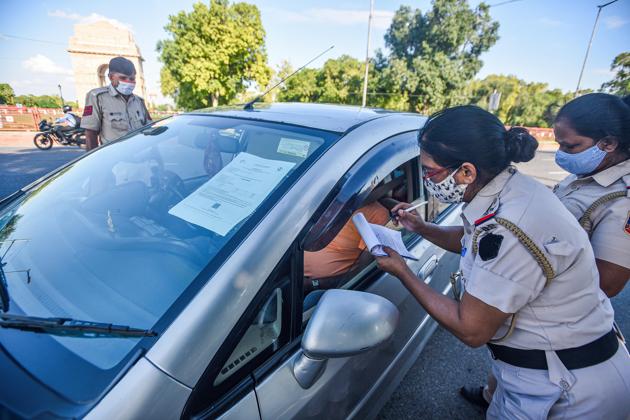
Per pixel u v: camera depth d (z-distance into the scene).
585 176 1.38
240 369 0.84
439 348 2.33
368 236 1.08
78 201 1.28
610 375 0.97
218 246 0.92
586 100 1.28
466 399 1.94
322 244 0.97
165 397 0.70
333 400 1.09
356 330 0.85
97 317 0.83
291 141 1.25
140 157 1.48
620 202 1.20
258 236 0.87
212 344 0.75
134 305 0.85
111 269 0.96
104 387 0.69
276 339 0.94
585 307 0.93
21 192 1.47
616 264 1.18
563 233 0.83
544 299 0.91
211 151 1.37
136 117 3.27
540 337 0.95
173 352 0.72
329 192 1.03
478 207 0.94
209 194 1.10
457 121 0.88
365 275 1.37
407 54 22.72
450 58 22.19
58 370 0.72
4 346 0.77
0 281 0.94
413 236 1.69
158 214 1.11
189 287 0.82
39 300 0.89
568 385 0.95
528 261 0.82
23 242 1.11
